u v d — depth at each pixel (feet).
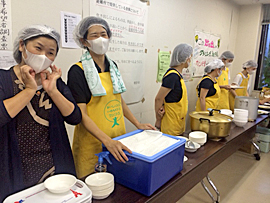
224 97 10.68
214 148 5.10
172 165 3.57
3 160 2.93
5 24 4.62
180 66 7.29
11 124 2.93
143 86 8.60
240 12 15.08
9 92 2.97
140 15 7.80
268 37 14.79
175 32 9.74
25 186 3.12
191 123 5.91
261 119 8.27
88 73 4.19
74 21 5.84
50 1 5.28
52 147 3.35
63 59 5.77
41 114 3.21
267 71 15.15
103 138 3.66
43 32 2.92
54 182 2.93
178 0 9.52
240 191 8.07
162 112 7.27
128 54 7.62
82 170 4.60
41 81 3.12
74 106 3.45
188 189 4.09
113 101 4.58
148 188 3.13
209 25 12.21
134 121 4.97
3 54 4.68
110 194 3.21
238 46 15.47
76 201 2.62
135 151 3.39
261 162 10.61
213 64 8.91
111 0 6.71
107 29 4.40
